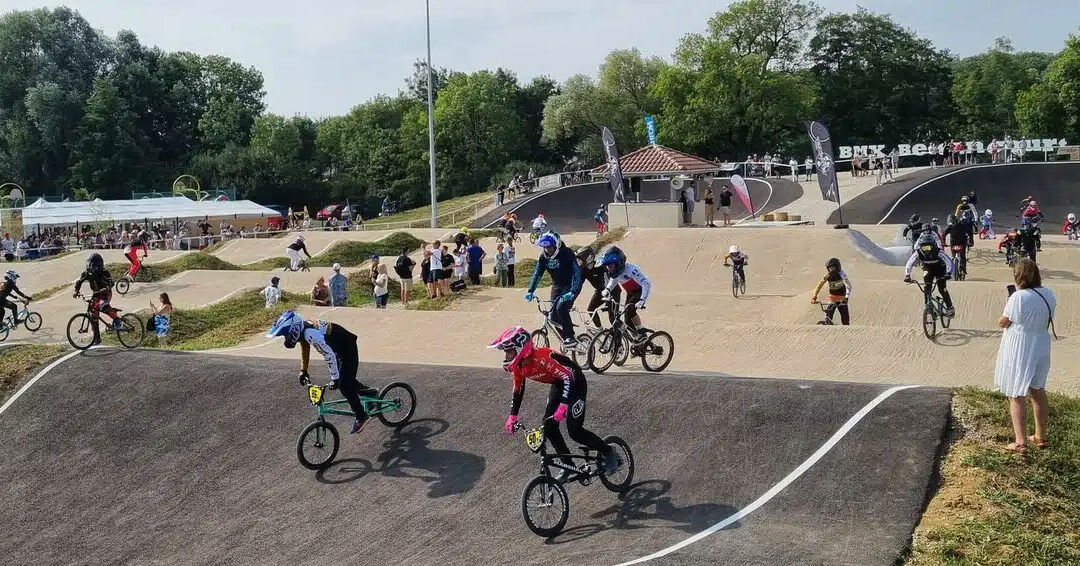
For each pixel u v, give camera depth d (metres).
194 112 102.25
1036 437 9.90
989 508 9.02
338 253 39.22
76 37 96.75
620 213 41.00
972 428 10.53
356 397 11.98
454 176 88.69
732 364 17.14
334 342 11.82
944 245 32.84
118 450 13.09
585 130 91.75
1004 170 56.94
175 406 14.00
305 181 95.00
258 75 106.31
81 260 39.59
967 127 99.12
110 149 90.12
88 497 12.12
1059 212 46.94
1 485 12.59
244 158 92.00
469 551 9.76
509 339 9.62
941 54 99.06
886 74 91.62
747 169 71.31
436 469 11.61
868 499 9.57
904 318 22.36
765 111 80.12
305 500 11.34
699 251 32.81
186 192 80.88
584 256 14.32
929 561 8.30
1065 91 76.25
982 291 22.98
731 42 85.19
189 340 23.59
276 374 14.80
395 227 60.56
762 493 10.03
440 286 28.61
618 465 10.23
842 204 51.75
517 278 32.56
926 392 11.55
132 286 32.25
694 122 81.19
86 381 14.95
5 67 93.38
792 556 8.59
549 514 10.05
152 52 101.81
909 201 51.16
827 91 92.50
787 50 86.19
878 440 10.56
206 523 11.17
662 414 11.97
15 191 68.81
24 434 13.73
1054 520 8.84
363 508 10.98
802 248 31.72
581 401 9.90
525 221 56.12
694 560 8.73
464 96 87.88
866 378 15.88
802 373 16.36
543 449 9.89
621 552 9.14
